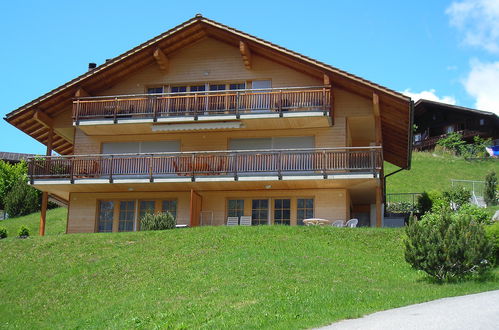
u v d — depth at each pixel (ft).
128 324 43.29
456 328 33.17
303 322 38.29
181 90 89.25
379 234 67.67
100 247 67.10
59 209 134.00
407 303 42.24
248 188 85.25
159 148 89.51
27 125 92.79
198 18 84.74
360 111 83.41
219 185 83.51
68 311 51.47
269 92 81.00
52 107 89.56
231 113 84.58
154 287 53.47
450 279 51.72
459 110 189.16
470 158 174.50
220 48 88.63
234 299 46.34
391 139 95.86
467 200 97.81
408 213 101.19
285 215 84.69
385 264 58.70
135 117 86.22
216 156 82.94
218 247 63.26
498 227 57.82
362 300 43.98
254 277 52.80
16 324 50.26
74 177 85.15
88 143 91.09
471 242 51.72
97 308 50.78
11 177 146.00
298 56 80.89
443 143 186.19
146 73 89.81
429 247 51.83
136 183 82.94
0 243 71.26
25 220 125.49
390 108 81.76
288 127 85.15
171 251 63.46
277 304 43.70
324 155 78.59
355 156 79.56
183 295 49.75
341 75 79.71
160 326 41.55
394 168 165.89
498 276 52.16
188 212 86.89
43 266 63.31
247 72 87.20
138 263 61.05
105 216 89.61
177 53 89.76
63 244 69.15
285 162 81.61
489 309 37.81
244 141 87.20
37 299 55.47
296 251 61.00
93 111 87.45
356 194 90.84
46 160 85.81
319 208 83.61
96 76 86.84
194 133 88.58
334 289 47.83
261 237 66.13
